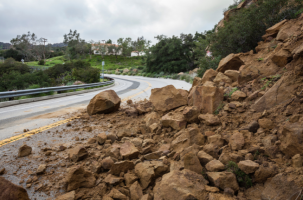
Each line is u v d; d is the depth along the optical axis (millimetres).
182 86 19422
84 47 134000
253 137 3230
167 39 48000
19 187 2002
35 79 23094
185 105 5379
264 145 2924
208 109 4699
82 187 2695
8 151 3818
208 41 15117
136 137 4461
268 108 3764
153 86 22484
